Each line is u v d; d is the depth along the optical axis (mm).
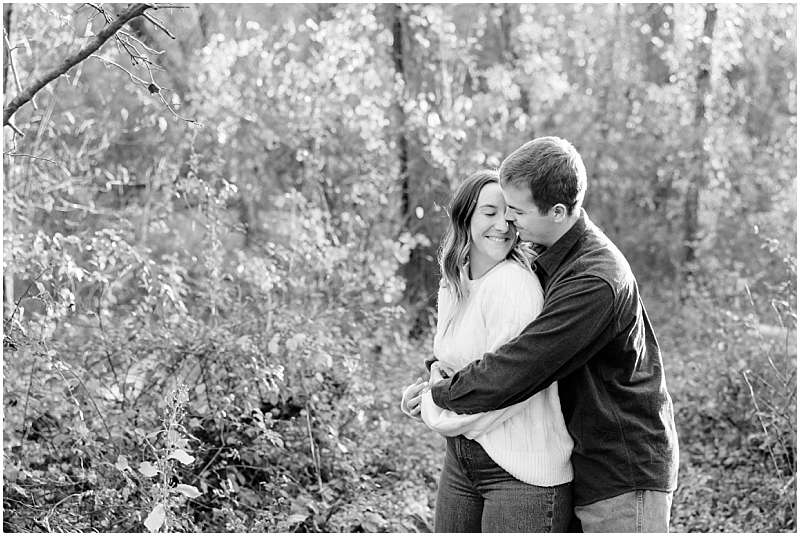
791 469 4246
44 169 5715
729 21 8477
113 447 3666
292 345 3963
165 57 8328
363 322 5281
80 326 4688
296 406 4211
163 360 4156
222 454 3807
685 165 9016
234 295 4988
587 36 10086
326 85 7113
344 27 7098
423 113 7066
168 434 2877
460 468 2629
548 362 2318
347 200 7102
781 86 10703
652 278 9656
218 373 4035
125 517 3408
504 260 2580
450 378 2494
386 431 4625
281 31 9297
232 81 7340
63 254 3920
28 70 5738
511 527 2479
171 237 6266
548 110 9562
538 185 2402
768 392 4750
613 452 2432
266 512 3650
